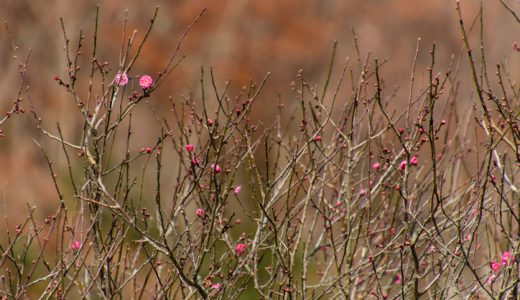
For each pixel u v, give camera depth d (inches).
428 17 1311.5
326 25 1413.6
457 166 402.0
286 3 1398.9
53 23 1039.0
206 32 1310.3
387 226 402.0
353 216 372.8
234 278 355.6
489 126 317.4
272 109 1093.1
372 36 1378.0
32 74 1004.6
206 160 327.0
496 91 697.0
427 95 390.0
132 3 1192.8
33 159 956.0
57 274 335.9
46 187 904.9
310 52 1398.9
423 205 355.3
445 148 406.6
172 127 1086.4
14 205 886.4
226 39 1298.0
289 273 327.0
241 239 362.9
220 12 1322.6
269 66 1359.5
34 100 995.3
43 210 886.4
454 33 1294.3
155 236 510.0
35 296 535.5
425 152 487.8
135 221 331.3
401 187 343.6
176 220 401.1
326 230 370.6
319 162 369.1
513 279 321.7
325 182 364.2
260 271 500.1
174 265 331.6
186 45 1280.8
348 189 353.1
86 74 1032.8
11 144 964.0
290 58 1387.8
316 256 442.0
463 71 843.4
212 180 347.3
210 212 343.6
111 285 347.9
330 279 384.8
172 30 1279.5
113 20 1128.8
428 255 376.5
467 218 341.4
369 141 346.6
